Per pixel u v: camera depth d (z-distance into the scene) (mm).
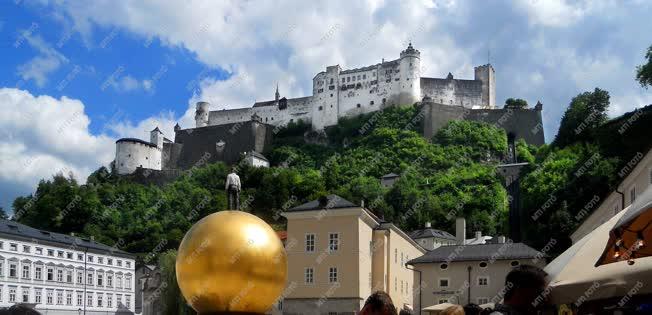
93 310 98812
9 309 7371
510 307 7680
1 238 84688
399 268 74812
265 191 167375
